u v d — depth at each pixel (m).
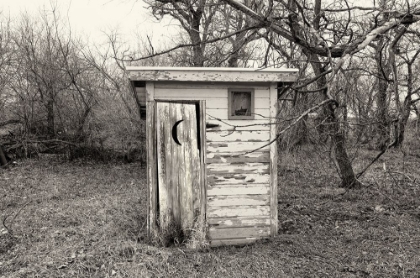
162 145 5.36
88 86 14.72
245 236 5.59
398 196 8.27
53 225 6.61
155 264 4.71
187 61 13.95
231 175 5.54
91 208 7.71
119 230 6.01
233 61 12.02
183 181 5.43
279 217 6.97
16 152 14.48
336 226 6.35
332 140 7.88
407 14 4.86
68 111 14.72
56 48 14.82
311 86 9.94
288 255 5.04
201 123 5.43
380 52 5.79
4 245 5.54
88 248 5.25
